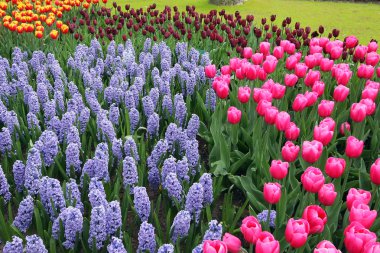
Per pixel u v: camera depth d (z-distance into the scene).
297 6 13.01
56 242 2.71
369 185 3.36
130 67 5.20
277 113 3.31
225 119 4.22
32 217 2.89
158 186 3.39
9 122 3.75
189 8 7.95
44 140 3.41
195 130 3.91
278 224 2.76
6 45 6.39
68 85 4.65
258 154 3.46
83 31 7.67
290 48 5.26
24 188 3.13
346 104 4.46
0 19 8.18
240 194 3.67
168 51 5.79
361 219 2.18
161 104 4.43
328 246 1.87
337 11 12.28
